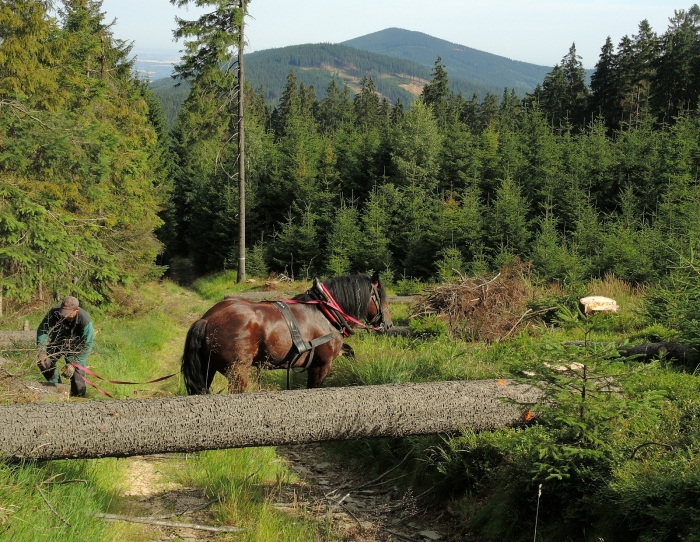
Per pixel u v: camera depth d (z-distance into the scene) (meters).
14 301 15.61
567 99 61.03
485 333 12.16
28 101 15.77
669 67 49.22
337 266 27.84
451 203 28.22
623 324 12.74
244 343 7.27
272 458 7.73
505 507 5.53
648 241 20.50
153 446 5.61
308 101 101.25
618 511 4.68
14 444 5.28
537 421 6.14
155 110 59.00
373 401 6.12
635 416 5.56
